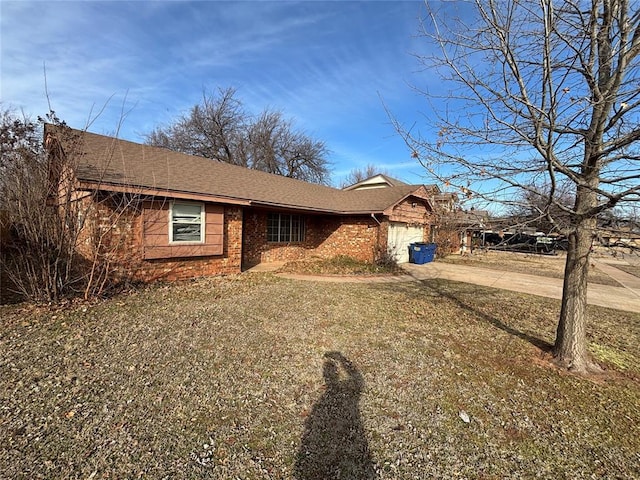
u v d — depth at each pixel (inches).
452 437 102.1
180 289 294.5
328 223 580.7
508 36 113.7
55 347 157.6
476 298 314.3
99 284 266.7
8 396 114.3
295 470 86.0
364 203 551.2
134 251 292.4
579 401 126.3
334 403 119.1
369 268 474.6
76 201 243.0
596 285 426.6
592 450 98.1
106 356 150.6
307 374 140.9
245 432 100.7
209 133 1023.6
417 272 488.7
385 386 133.0
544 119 118.3
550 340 194.7
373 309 254.8
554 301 312.0
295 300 273.3
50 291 230.2
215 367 144.1
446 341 187.9
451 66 128.1
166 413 108.5
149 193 281.3
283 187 527.2
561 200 138.1
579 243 154.3
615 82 126.0
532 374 148.7
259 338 181.8
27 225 219.3
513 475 87.0
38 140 237.0
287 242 541.6
